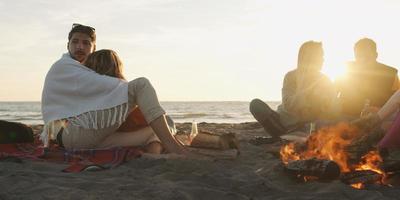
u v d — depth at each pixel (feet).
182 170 13.33
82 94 14.93
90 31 16.65
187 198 10.13
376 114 12.82
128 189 10.84
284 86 21.65
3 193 10.09
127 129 15.44
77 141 15.12
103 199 9.90
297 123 20.75
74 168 13.51
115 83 14.75
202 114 158.61
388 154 12.21
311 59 20.42
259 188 11.39
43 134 15.80
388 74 19.16
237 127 40.04
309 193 10.99
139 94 14.74
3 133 16.21
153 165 13.99
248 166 14.71
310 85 20.40
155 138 15.84
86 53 16.61
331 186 11.27
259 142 21.63
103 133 14.90
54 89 15.30
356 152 12.78
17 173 12.34
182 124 45.68
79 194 10.18
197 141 15.55
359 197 10.50
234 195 10.57
